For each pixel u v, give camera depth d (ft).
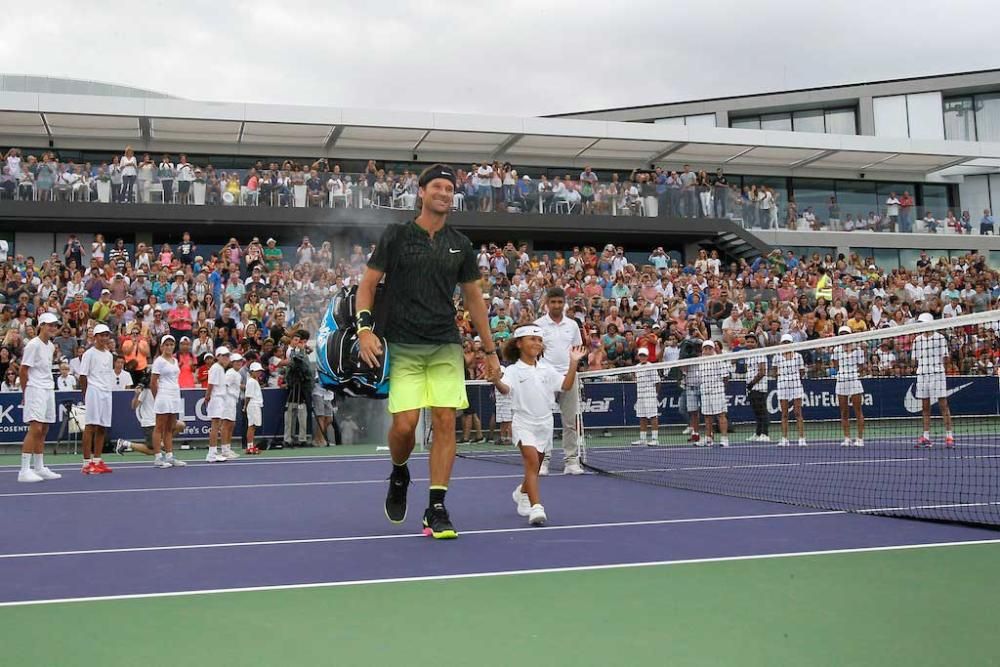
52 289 66.13
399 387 19.25
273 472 38.55
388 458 46.68
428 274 19.04
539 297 72.64
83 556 17.88
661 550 17.56
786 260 89.30
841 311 75.97
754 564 16.01
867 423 62.54
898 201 106.73
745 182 108.47
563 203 90.27
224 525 22.16
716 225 94.22
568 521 22.02
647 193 92.58
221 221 81.25
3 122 84.58
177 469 41.06
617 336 65.10
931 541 18.22
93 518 23.94
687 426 52.24
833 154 103.14
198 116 83.56
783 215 99.04
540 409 22.09
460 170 93.15
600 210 91.20
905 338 60.08
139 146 90.99
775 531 19.86
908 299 84.58
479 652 10.84
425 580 14.99
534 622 12.21
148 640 11.54
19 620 12.63
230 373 47.73
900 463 38.83
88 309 64.28
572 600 13.46
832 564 15.90
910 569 15.38
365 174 84.23
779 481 31.60
